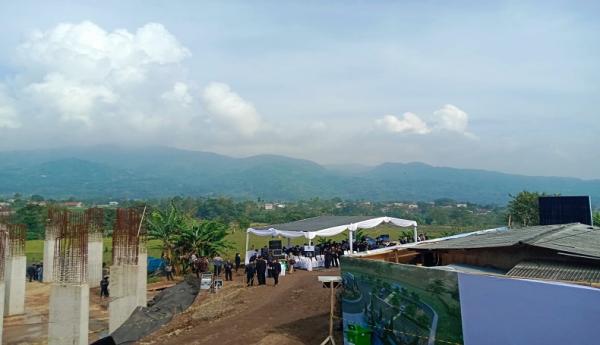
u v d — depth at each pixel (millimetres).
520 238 13797
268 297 25547
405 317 13070
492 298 10469
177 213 42125
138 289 27625
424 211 196125
